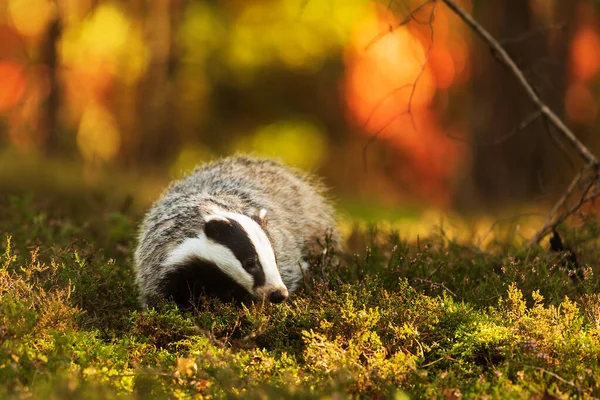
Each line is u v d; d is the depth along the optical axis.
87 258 10.12
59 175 20.14
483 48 26.64
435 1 11.35
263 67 40.19
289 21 38.19
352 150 43.72
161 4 37.41
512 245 12.02
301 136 43.09
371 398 6.80
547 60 13.10
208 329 8.39
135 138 38.94
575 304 8.30
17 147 26.20
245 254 9.16
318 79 41.91
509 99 25.59
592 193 11.99
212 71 39.19
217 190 10.64
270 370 7.19
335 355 7.22
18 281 8.40
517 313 8.20
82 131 38.75
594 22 31.77
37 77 32.12
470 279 10.34
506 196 25.69
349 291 8.59
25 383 6.66
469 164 26.73
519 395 6.66
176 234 9.66
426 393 6.83
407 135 42.56
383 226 14.68
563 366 7.25
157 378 6.91
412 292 8.95
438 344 7.81
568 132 12.35
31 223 12.20
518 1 24.83
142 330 8.24
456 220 16.11
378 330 7.97
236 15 38.28
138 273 10.03
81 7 34.94
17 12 35.50
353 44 39.56
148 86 38.16
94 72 38.00
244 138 42.00
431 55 39.84
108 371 6.93
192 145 40.16
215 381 6.75
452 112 41.66
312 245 11.51
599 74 35.59
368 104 42.38
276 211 10.66
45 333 7.58
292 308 8.81
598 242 12.09
